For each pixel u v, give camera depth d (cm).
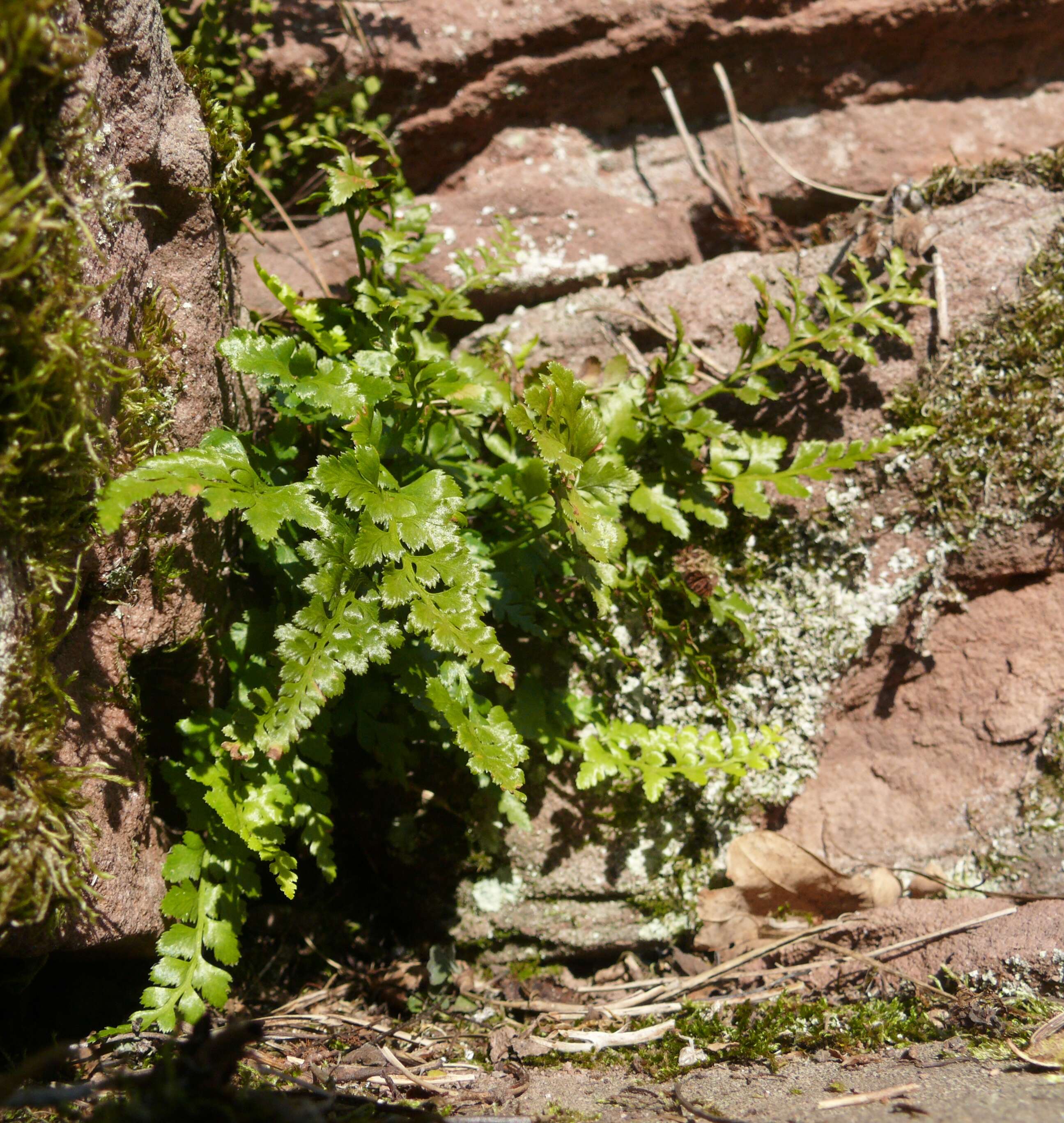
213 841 208
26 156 152
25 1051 192
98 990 211
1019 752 260
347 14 287
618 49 300
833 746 280
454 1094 194
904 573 272
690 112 317
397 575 188
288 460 230
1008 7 299
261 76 287
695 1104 178
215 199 214
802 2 298
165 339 198
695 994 242
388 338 226
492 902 262
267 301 277
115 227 181
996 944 223
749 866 253
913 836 265
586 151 313
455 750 254
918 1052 198
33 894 159
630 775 259
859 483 269
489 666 184
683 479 258
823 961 244
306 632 185
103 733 190
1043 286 261
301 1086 187
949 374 263
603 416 250
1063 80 317
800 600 273
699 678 264
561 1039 223
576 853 263
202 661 220
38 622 167
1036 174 276
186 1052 145
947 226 270
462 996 250
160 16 194
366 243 250
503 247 273
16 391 150
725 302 279
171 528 201
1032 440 260
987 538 266
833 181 315
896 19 300
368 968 259
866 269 263
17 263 143
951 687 272
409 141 305
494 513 246
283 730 177
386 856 268
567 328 281
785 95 317
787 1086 187
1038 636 266
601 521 201
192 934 199
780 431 272
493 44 295
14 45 139
